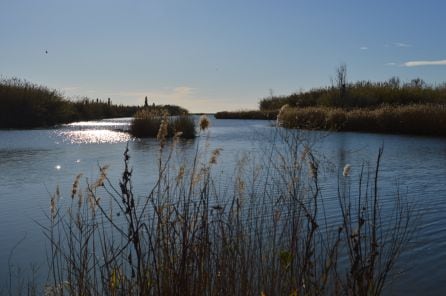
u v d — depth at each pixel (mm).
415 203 10859
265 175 10797
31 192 13039
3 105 49062
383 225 8805
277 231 5902
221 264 4480
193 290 4078
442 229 8602
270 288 4535
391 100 54344
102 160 20078
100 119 76812
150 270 4156
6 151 24344
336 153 21672
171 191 5922
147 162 18750
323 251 6387
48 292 5172
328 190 11938
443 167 17250
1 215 10344
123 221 8758
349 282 4215
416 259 7023
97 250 7027
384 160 19344
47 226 9102
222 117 87938
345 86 56844
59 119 55750
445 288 6070
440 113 34000
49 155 22297
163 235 4188
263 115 73250
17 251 7793
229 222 5246
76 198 11633
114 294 4211
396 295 5848
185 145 26094
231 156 19250
